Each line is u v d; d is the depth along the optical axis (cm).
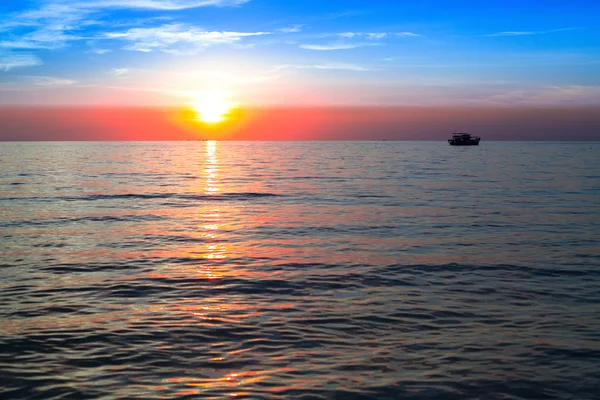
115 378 1056
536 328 1324
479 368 1091
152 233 2761
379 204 4003
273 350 1195
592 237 2588
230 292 1667
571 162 11275
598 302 1541
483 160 12262
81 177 6875
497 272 1897
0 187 5312
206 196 4616
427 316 1420
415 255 2188
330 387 1012
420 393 987
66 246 2405
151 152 19400
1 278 1834
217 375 1069
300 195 4694
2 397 975
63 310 1481
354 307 1505
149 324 1366
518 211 3569
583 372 1070
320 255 2206
